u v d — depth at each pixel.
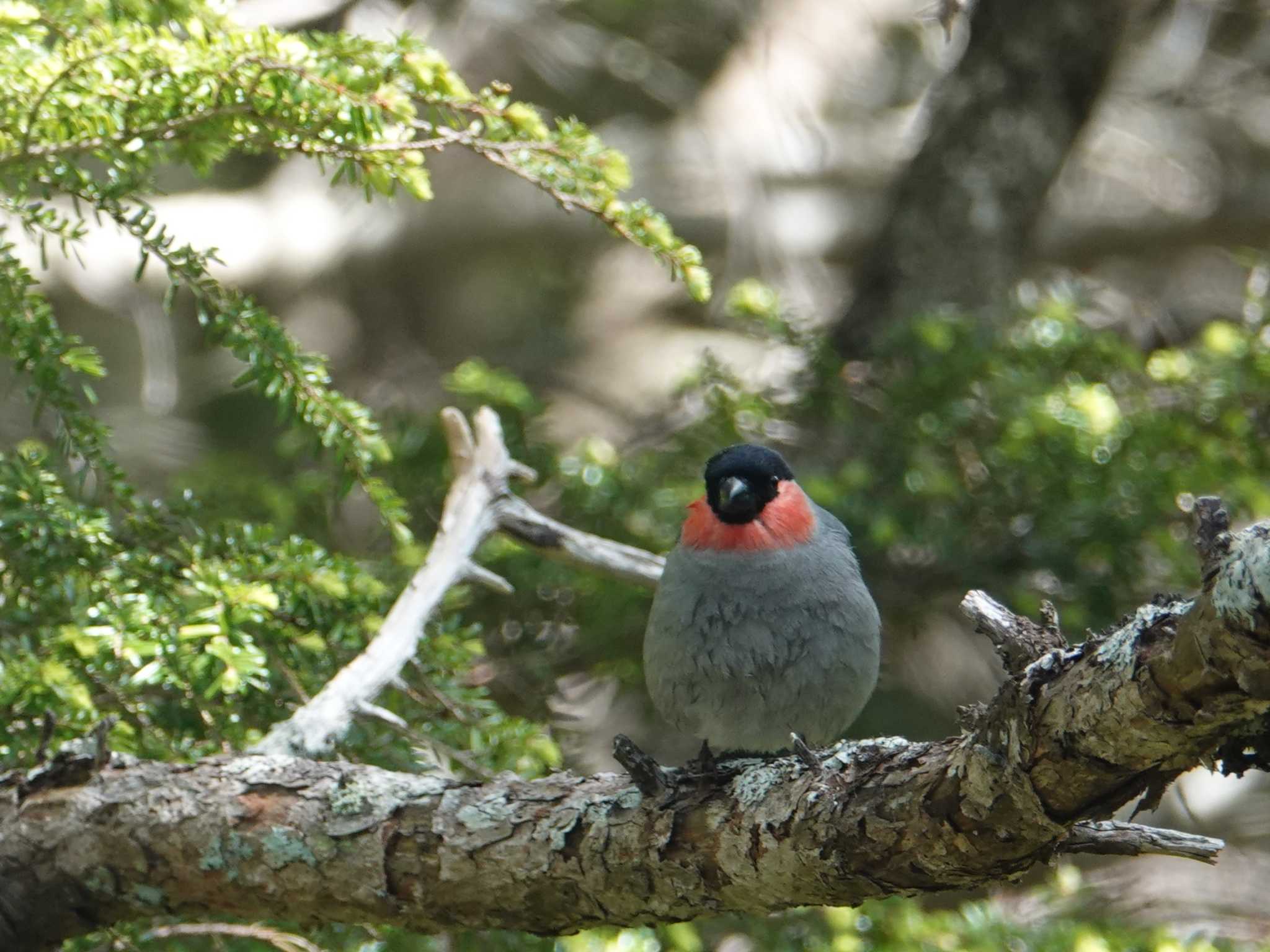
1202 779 15.44
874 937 8.46
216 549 7.75
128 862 6.29
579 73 20.75
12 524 7.15
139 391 18.77
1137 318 16.66
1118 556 11.02
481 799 6.02
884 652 11.98
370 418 7.72
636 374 19.78
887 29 19.52
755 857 5.34
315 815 6.14
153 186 7.21
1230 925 10.75
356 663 7.49
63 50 6.50
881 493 11.66
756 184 19.36
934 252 13.81
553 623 11.52
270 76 6.55
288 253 20.08
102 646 6.92
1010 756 4.47
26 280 7.11
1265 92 21.25
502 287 20.91
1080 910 9.77
